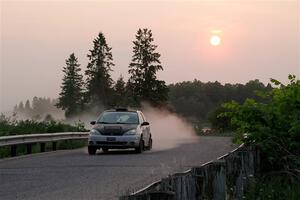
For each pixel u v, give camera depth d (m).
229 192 13.02
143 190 8.00
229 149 30.78
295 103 17.88
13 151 28.50
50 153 30.20
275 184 15.84
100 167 20.73
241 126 18.11
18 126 35.28
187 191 9.53
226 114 18.33
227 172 12.87
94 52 139.88
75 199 13.38
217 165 11.56
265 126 17.89
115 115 30.45
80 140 40.22
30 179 17.33
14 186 15.74
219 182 11.55
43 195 14.05
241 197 13.69
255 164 16.75
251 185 14.85
